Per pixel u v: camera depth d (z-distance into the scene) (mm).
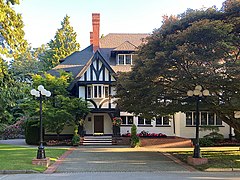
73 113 26703
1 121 24656
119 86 19203
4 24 17359
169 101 18359
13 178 11680
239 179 11609
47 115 25547
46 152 19891
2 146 24969
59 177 11875
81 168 14164
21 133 37406
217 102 16672
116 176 12125
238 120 17984
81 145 26484
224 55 13977
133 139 24891
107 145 26391
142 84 16328
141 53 17438
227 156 17734
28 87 27422
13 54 18141
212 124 29109
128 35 35844
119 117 28422
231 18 15172
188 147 25078
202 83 14438
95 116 30375
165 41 15102
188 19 16016
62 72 29141
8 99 21719
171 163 15961
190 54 13586
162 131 29453
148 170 13766
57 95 26906
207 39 14078
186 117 29156
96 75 28797
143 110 17969
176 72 14727
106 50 33656
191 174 12758
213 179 11578
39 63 51312
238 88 14727
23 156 17203
